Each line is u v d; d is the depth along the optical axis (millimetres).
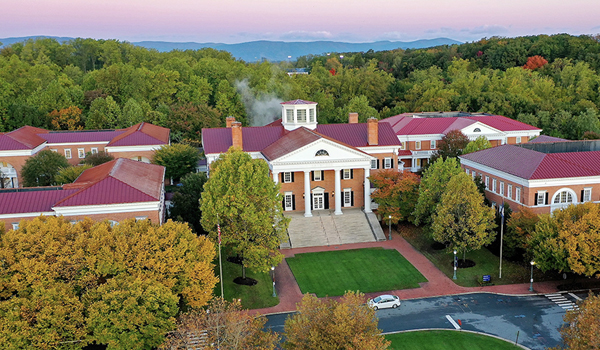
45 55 183375
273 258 54719
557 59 183125
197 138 122375
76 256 42000
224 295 53219
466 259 62156
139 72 144375
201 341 35344
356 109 133625
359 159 74438
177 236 46531
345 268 61281
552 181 61500
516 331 45219
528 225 57250
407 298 52969
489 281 55906
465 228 56562
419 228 73250
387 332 45750
